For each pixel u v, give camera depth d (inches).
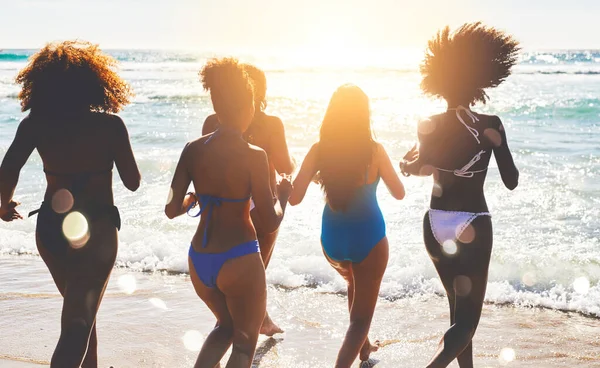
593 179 369.1
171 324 190.9
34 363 163.6
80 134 128.6
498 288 215.6
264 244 161.3
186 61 2888.8
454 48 134.6
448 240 134.6
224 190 120.6
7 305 206.1
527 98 914.7
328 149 140.3
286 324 191.5
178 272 243.3
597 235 265.4
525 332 183.8
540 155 446.9
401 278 226.5
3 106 860.0
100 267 130.0
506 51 134.0
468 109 137.6
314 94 1010.1
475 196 135.0
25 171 414.9
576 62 2738.7
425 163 137.3
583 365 161.3
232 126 122.7
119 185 380.8
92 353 143.6
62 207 128.8
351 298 155.3
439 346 129.1
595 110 722.8
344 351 137.7
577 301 204.2
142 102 898.1
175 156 464.1
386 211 315.9
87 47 135.7
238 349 121.8
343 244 143.6
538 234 268.8
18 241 281.4
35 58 130.8
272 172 160.9
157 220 303.9
